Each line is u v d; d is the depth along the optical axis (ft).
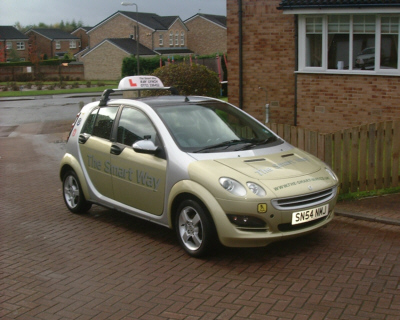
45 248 20.43
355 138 25.39
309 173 18.61
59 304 15.29
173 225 19.48
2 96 135.44
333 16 42.14
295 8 42.14
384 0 39.06
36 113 90.27
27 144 53.52
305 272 16.88
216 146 19.61
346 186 25.70
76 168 24.12
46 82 208.33
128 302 15.20
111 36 264.52
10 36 321.11
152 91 55.01
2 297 15.92
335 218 22.53
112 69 228.84
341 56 42.60
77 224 23.52
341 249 18.88
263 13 45.85
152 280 16.78
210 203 17.37
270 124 27.12
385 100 40.83
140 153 20.49
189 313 14.29
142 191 20.45
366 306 14.26
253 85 47.62
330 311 14.03
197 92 56.29
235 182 17.26
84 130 24.16
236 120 21.74
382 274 16.48
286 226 17.47
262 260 18.08
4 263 18.90
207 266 17.75
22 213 25.82
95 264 18.45
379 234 20.38
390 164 26.02
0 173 37.22
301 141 26.22
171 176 18.90
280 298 14.98
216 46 267.18
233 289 15.78
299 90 44.47
